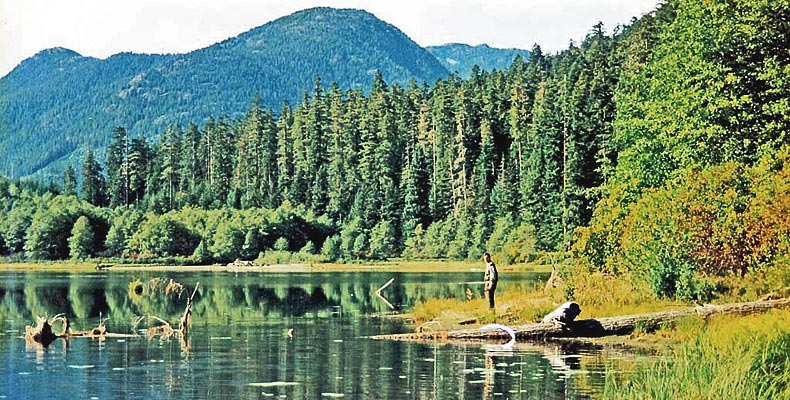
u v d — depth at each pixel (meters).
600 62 131.75
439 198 154.38
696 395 21.23
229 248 140.12
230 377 27.05
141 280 89.25
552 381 25.64
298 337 36.59
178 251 142.88
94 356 31.45
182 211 152.75
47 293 68.38
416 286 73.62
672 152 52.03
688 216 40.16
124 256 143.75
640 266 41.09
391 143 173.00
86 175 195.50
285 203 154.38
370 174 169.25
